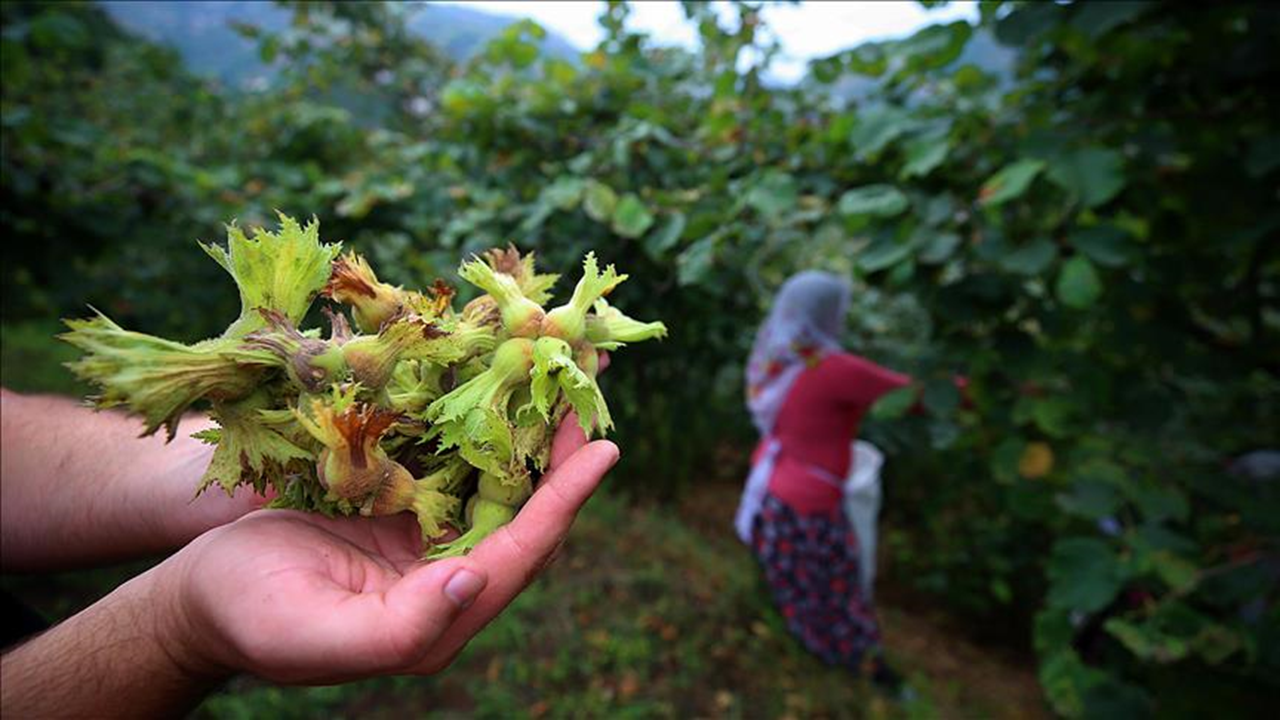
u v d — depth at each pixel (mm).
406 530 857
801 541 3016
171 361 635
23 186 2656
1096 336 2211
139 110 5508
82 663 717
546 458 833
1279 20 1794
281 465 715
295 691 2516
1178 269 2143
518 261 914
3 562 1116
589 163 2504
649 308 2658
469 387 779
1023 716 3062
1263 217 1882
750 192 2098
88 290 3236
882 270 2395
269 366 688
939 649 3545
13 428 1177
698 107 2764
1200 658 1854
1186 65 2025
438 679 2678
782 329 2992
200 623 693
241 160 4449
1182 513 1960
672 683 2812
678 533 3695
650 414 3502
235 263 711
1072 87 2262
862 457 3496
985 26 1807
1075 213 1904
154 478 1073
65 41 2768
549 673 2752
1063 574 1973
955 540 3969
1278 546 1912
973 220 2016
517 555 729
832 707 2865
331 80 4391
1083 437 2262
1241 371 2098
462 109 2918
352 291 760
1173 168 2160
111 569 3023
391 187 2977
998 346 2182
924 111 2115
